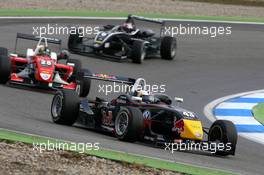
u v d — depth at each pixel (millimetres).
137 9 138000
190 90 83375
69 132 51844
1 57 71938
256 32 127312
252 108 75812
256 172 46719
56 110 56000
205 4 152375
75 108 54969
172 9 141375
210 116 70562
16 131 48625
